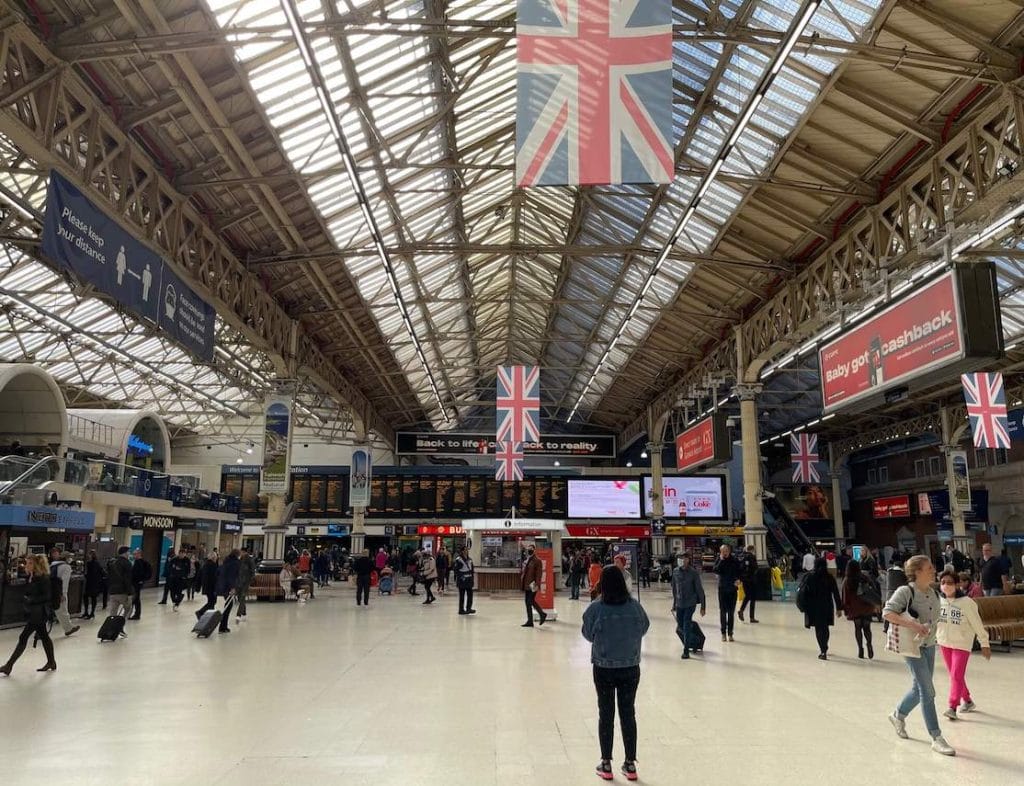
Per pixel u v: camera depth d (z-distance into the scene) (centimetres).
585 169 742
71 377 3441
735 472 4647
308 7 1143
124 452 2917
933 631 617
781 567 2956
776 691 841
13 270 2181
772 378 3647
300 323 2362
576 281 2683
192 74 1117
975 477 3622
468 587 1773
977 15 1101
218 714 708
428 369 3014
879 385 1315
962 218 1267
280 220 1680
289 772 527
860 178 1514
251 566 1695
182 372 3519
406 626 1508
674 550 4044
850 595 1101
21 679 898
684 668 1003
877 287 1516
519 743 608
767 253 1950
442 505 4175
